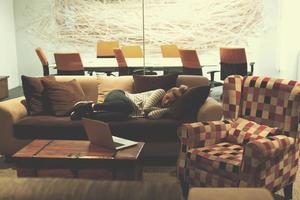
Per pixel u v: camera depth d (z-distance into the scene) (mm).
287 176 2723
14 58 7910
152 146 3490
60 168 2633
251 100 2979
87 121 2797
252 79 3016
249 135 2850
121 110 3549
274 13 7137
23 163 2633
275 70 7223
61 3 7746
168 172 3428
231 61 5785
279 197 2920
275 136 2623
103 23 7723
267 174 2492
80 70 5680
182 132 2854
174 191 1135
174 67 5906
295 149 2744
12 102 3760
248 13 7234
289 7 7066
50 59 7875
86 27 7762
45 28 7848
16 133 3609
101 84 4121
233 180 2510
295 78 7180
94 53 7824
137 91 4016
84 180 1197
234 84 3057
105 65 5926
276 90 2832
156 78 4023
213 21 7391
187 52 5754
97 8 7680
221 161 2576
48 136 3551
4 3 7578
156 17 7551
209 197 1412
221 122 2994
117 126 3471
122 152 2668
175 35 7555
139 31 7645
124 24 7672
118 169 2598
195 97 3471
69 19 7777
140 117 3645
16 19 7859
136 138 3482
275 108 2826
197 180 2744
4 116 3605
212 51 7469
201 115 3447
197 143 2855
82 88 4129
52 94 3854
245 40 7309
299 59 7039
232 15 7297
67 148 2768
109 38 7754
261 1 7156
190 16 7445
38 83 3949
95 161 2570
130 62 6289
